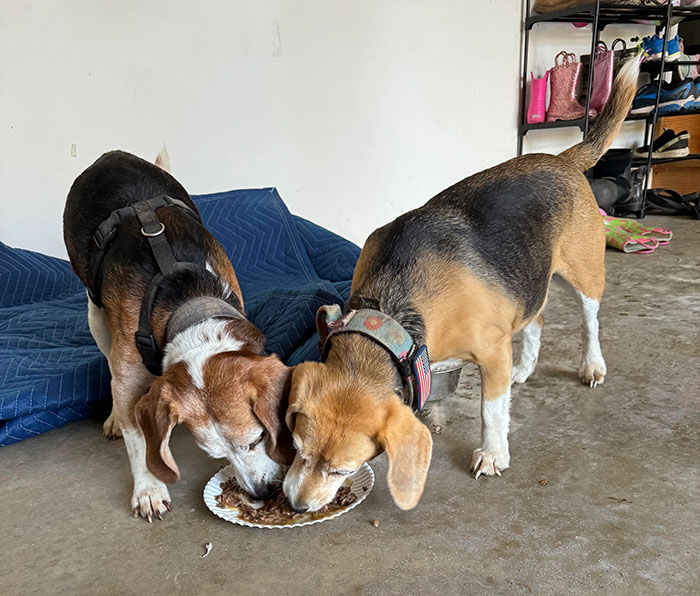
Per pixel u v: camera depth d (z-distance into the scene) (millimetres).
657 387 2541
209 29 4230
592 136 2445
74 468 2205
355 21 4711
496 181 2084
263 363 1646
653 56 5695
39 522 1902
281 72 4523
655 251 4707
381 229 2033
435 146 5332
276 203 4059
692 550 1624
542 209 2102
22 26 3736
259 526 1751
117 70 4020
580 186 2275
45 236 4059
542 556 1631
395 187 5223
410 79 5059
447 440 2252
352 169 4984
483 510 1838
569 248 2281
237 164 4535
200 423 1610
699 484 1896
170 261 1933
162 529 1840
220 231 3818
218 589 1577
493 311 1868
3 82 3760
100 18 3908
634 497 1854
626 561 1597
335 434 1480
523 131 5711
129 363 1898
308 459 1517
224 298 1916
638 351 2908
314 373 1605
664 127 6672
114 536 1820
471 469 2031
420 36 5012
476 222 1941
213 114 4371
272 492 1753
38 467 2219
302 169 4781
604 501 1845
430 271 1803
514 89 5641
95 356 2654
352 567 1627
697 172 6582
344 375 1590
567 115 5516
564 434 2238
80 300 3525
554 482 1955
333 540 1740
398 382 1630
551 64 5836
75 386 2391
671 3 5461
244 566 1657
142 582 1621
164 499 1921
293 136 4684
